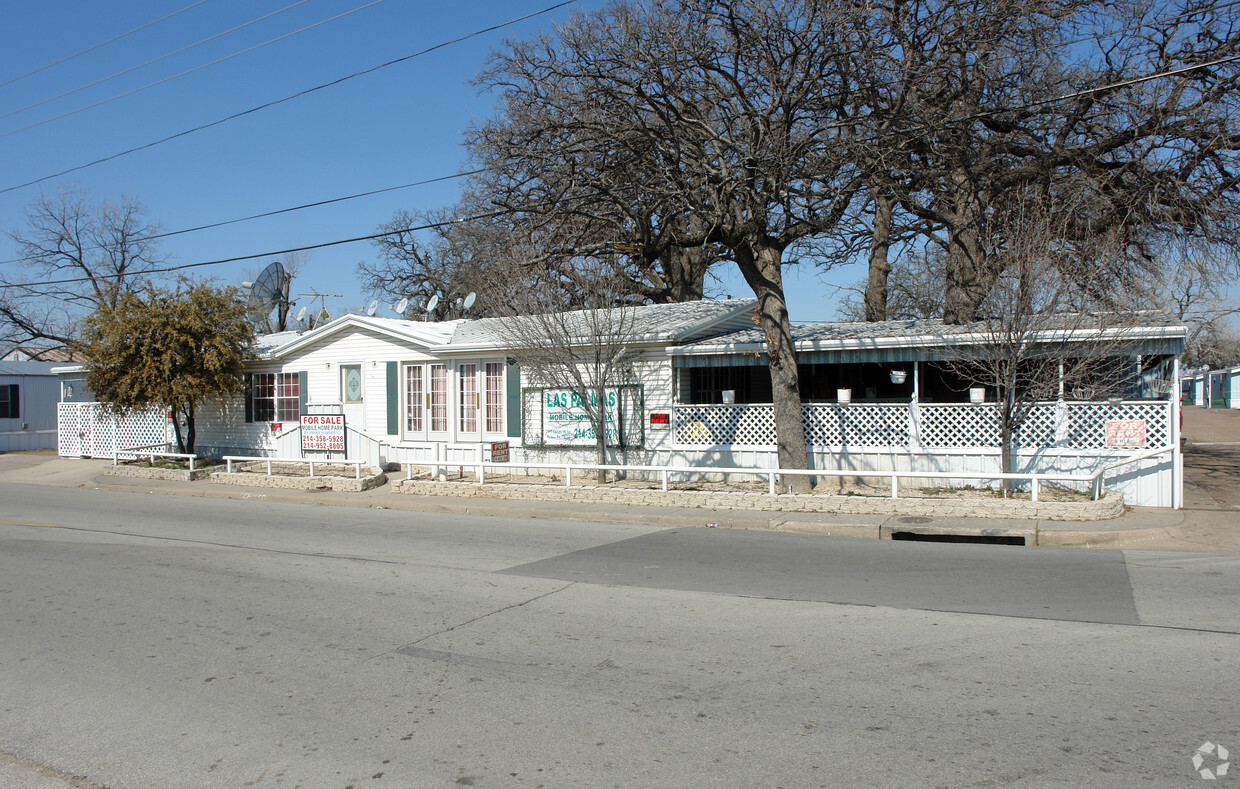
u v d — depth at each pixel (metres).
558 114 16.89
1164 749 4.42
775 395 15.48
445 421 20.05
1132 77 18.88
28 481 21.78
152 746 4.80
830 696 5.30
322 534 12.30
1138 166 18.92
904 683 5.51
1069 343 13.51
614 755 4.50
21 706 5.48
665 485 14.13
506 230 21.11
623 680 5.70
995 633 6.63
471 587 8.63
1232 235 18.86
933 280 34.25
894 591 8.16
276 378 22.62
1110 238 15.46
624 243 16.83
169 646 6.70
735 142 14.79
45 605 8.12
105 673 6.07
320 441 20.33
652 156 16.44
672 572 9.27
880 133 15.16
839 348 15.75
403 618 7.42
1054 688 5.36
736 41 15.02
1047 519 11.80
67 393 29.94
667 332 16.94
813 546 10.81
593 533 12.16
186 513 14.91
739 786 4.10
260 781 4.32
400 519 13.93
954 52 16.22
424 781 4.25
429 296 48.22
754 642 6.52
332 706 5.32
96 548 11.23
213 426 23.73
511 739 4.75
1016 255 12.99
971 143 19.95
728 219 15.09
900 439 15.56
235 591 8.58
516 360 17.45
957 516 12.26
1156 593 7.89
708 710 5.11
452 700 5.38
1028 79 18.23
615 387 17.69
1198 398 67.12
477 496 15.88
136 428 25.28
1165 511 12.67
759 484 16.16
